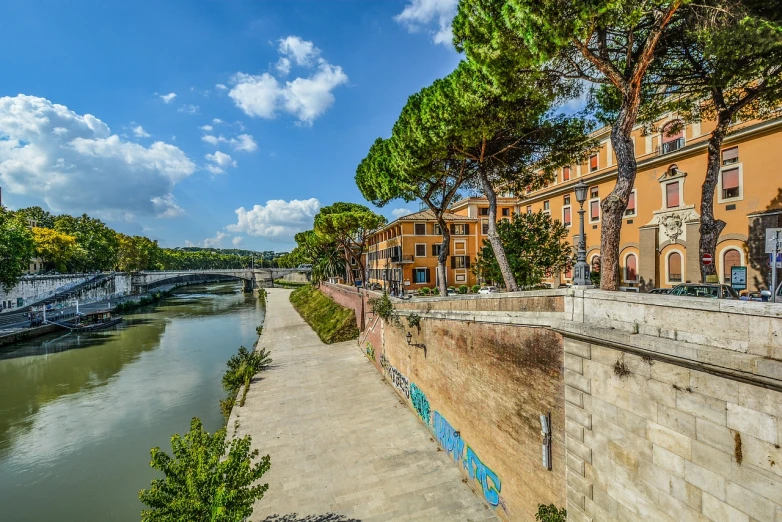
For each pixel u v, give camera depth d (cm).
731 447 556
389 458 1616
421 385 1927
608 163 2878
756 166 1972
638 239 2633
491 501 1270
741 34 963
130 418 2386
